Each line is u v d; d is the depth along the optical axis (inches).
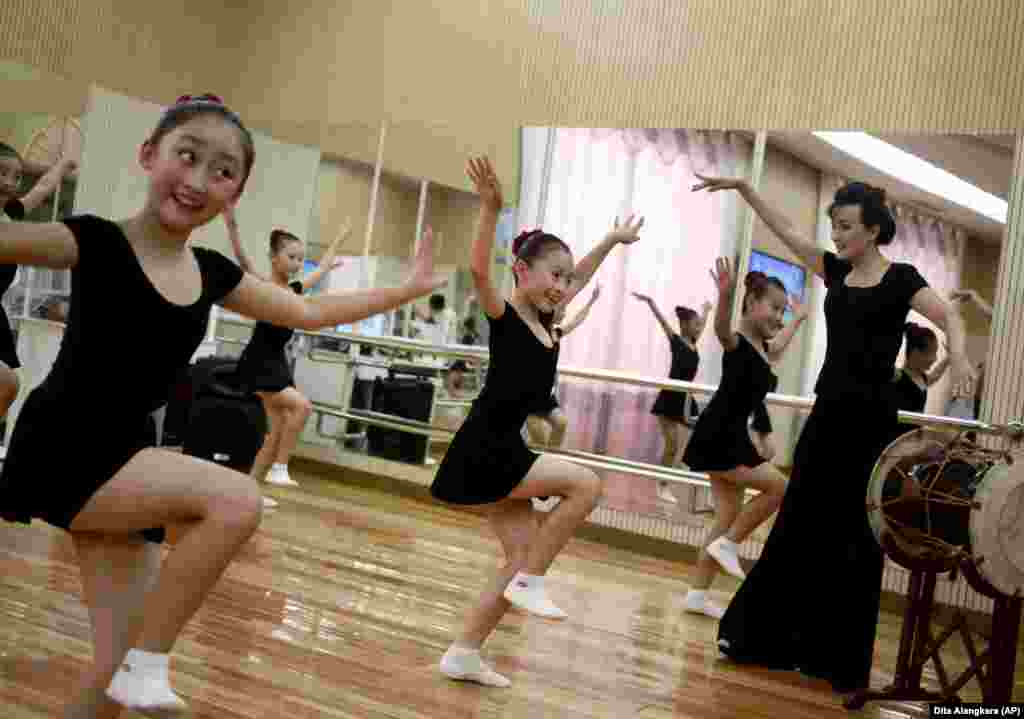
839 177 212.4
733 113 228.2
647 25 241.6
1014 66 195.0
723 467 156.3
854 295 124.1
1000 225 193.3
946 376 192.7
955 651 161.3
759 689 121.3
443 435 258.4
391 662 110.6
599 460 235.0
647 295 235.8
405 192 274.8
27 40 271.9
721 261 158.4
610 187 243.3
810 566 126.2
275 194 297.1
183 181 59.5
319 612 128.5
